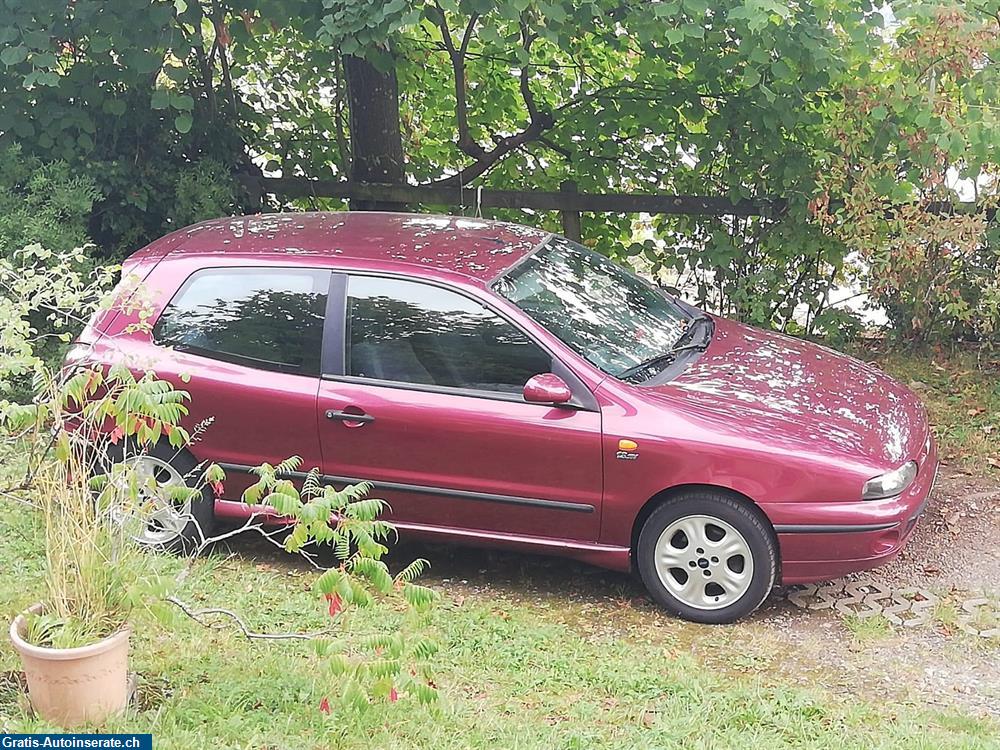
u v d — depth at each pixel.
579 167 9.13
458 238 5.80
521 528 5.08
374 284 5.25
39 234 7.45
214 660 4.12
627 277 6.09
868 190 8.06
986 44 7.34
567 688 4.23
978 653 4.61
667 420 4.81
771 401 5.07
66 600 3.51
